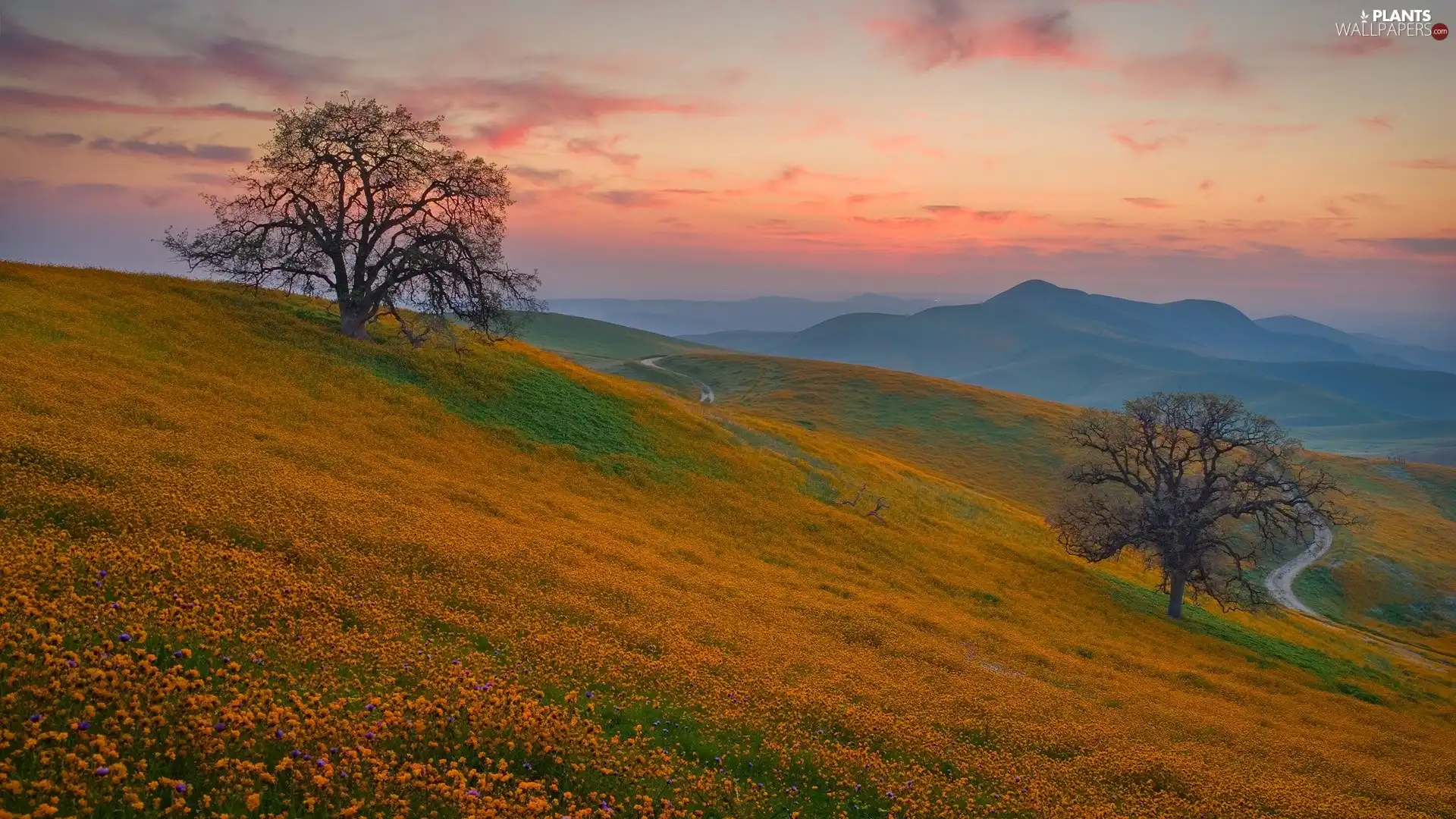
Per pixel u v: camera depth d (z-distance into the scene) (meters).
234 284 61.19
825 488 67.94
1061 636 45.03
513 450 48.97
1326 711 41.22
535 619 20.67
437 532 26.72
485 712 10.53
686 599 29.16
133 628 9.81
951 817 13.59
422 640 15.85
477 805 7.84
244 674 10.32
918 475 96.69
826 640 29.08
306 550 20.14
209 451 28.23
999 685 28.28
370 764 8.17
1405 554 121.62
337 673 11.95
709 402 150.00
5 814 5.77
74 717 7.43
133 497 20.00
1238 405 61.06
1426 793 25.70
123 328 44.06
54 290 46.25
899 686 24.25
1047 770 18.67
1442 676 74.12
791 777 14.02
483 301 55.62
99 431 26.50
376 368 53.06
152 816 6.52
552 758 10.38
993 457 130.12
